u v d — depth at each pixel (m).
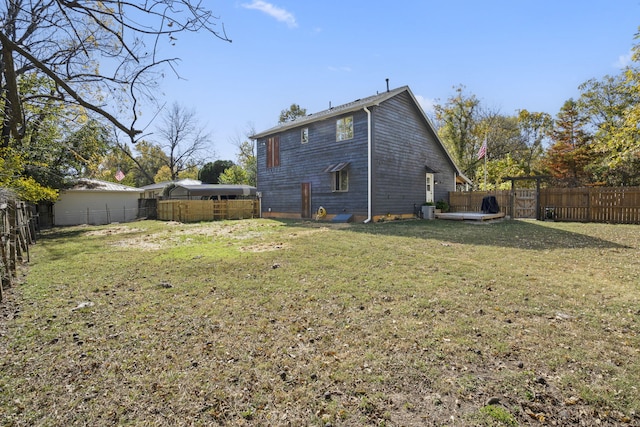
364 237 9.79
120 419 2.10
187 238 10.71
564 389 2.35
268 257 6.98
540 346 2.97
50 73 2.81
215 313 3.88
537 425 2.01
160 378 2.55
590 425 2.01
